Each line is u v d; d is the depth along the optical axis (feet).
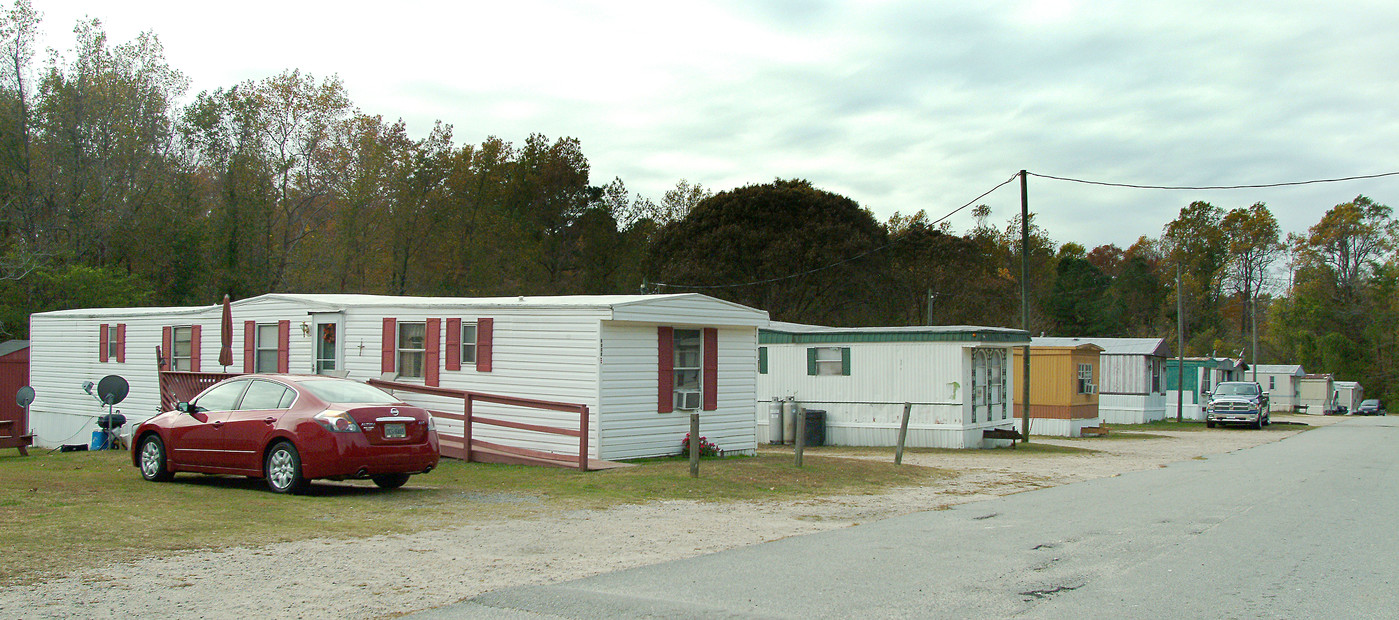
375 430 38.29
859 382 82.58
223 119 142.41
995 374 84.79
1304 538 30.63
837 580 23.84
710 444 58.49
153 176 132.98
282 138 145.48
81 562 24.62
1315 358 251.60
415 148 153.07
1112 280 263.29
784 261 156.87
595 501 39.06
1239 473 55.67
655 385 55.72
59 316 82.64
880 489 45.19
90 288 117.39
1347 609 20.88
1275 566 25.77
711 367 59.62
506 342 55.83
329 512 34.42
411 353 60.03
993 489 46.24
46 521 30.63
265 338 67.26
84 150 127.65
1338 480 51.08
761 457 58.39
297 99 144.46
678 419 57.16
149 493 38.60
